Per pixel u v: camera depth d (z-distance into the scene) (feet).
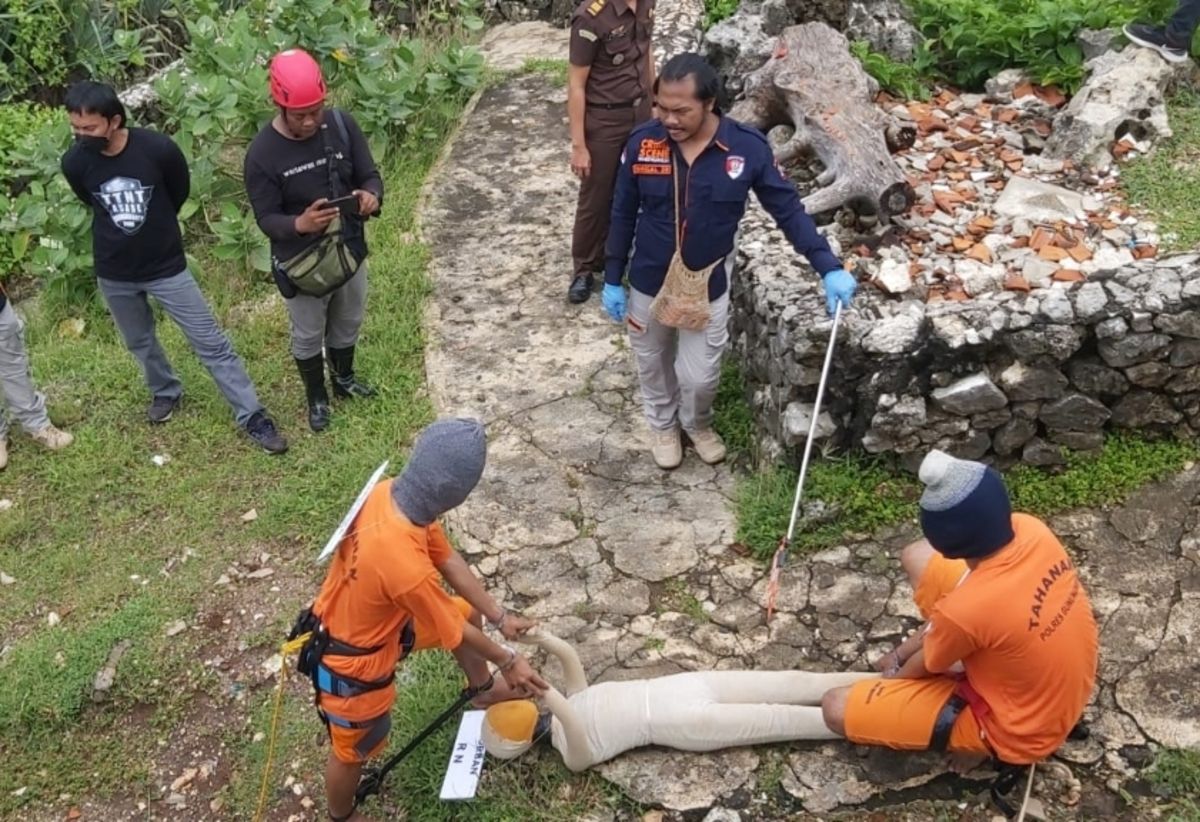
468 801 11.68
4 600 15.07
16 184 25.73
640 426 16.81
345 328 16.90
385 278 20.45
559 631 13.51
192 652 13.91
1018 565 10.31
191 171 22.52
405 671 13.15
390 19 32.14
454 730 12.35
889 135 17.97
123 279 16.20
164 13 33.32
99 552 15.65
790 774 11.65
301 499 15.94
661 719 11.70
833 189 16.26
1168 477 14.34
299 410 17.89
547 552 14.67
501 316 19.52
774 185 13.55
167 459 17.19
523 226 22.04
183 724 13.19
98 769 12.85
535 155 24.59
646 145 13.57
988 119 19.53
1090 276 13.93
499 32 31.83
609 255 14.58
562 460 16.22
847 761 11.71
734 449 16.08
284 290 15.48
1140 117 18.26
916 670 11.32
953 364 13.83
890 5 21.56
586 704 11.85
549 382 17.84
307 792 12.26
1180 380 13.94
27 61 31.48
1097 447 14.37
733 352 16.97
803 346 13.87
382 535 9.76
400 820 11.72
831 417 14.39
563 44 30.30
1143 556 13.51
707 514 15.07
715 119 13.41
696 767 11.80
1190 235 15.92
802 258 15.53
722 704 11.80
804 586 13.76
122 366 19.29
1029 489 14.30
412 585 9.71
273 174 14.85
